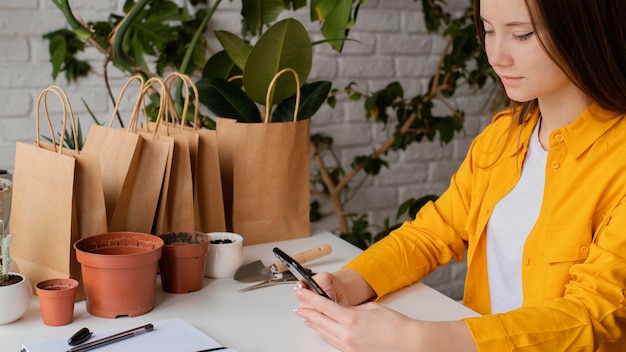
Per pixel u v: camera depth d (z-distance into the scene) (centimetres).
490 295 134
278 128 162
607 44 105
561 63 105
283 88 182
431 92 284
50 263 127
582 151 115
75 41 240
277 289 135
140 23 243
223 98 180
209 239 136
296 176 167
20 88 237
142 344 106
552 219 117
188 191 147
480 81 282
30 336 112
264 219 165
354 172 283
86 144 145
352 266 131
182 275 131
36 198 129
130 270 119
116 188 137
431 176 305
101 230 128
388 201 299
